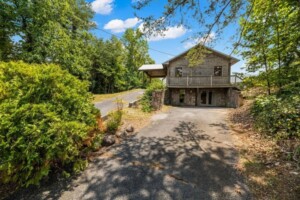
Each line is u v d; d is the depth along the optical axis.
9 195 3.64
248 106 11.19
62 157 3.83
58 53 14.76
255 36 8.26
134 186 3.94
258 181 3.83
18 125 3.29
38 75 3.87
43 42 13.62
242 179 3.99
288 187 3.48
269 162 4.52
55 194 3.71
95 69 30.88
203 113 11.69
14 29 11.97
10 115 3.24
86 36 24.17
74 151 4.13
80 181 4.16
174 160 5.09
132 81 40.03
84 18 24.38
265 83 8.62
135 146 6.15
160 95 13.07
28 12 12.31
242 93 12.89
